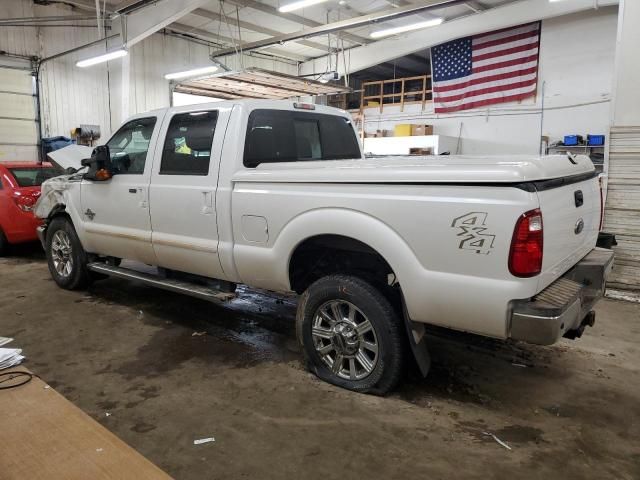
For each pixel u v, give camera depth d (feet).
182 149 12.81
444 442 8.42
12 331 13.76
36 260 23.62
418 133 52.49
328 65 55.26
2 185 23.73
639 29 17.70
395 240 8.87
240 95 40.11
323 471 7.61
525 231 7.62
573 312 8.27
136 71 48.65
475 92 50.96
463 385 10.56
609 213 18.31
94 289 18.08
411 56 66.80
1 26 40.11
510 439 8.54
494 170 7.81
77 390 10.29
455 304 8.39
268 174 10.68
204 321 14.69
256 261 11.08
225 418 9.17
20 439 4.34
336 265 11.05
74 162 20.59
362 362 10.09
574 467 7.76
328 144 14.42
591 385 10.62
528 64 47.44
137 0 37.09
